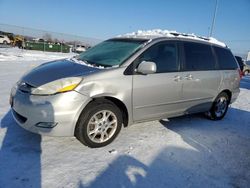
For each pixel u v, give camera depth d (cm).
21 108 333
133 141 401
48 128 326
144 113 407
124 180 296
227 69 557
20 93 346
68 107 325
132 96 380
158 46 423
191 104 481
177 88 439
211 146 420
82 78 340
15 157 320
